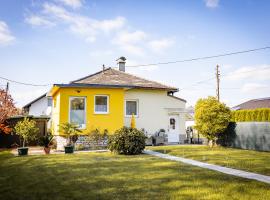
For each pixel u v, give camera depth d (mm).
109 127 20453
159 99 24203
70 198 6699
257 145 17672
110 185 7879
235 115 25500
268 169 10344
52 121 24062
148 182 8227
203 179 8609
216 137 20312
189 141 26219
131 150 15336
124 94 22953
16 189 7633
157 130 23781
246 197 6688
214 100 19750
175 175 9242
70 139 17812
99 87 20375
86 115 20000
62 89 19500
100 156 14547
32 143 24000
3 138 23016
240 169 10516
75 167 10875
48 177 9047
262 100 39562
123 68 29422
